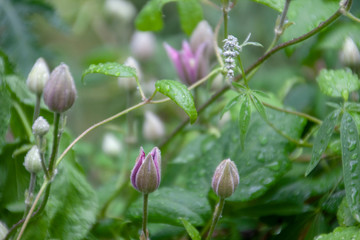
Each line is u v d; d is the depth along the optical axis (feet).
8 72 1.99
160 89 1.73
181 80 2.15
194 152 2.26
